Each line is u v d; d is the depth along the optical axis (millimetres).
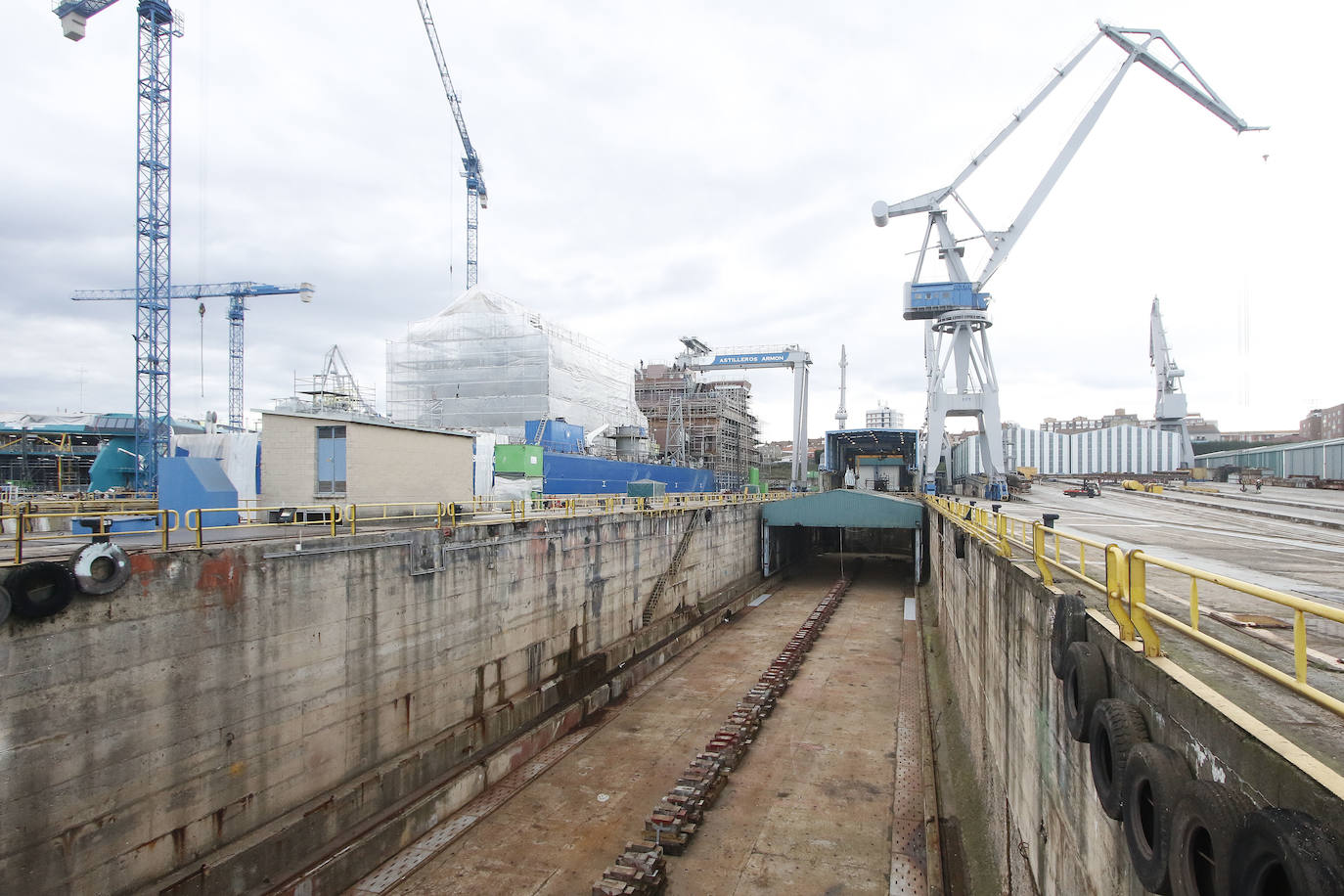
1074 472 141500
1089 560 13734
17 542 10055
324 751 14312
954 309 54438
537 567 21891
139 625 11055
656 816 15445
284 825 13094
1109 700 6520
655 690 25688
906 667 28078
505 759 18469
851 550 73375
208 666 12102
